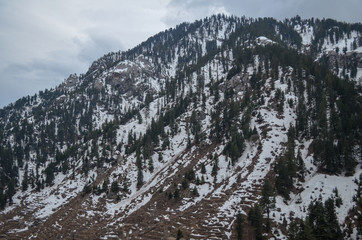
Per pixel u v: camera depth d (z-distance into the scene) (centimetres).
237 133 14000
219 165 12975
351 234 7588
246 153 13100
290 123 13225
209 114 19050
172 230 9344
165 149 16725
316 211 7819
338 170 10362
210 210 9981
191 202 10956
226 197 10531
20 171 19900
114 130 19512
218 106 18962
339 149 10831
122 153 17350
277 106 15462
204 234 8756
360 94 15150
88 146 19225
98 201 13250
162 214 10669
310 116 14050
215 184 11756
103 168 16138
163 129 18350
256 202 9712
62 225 11581
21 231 11838
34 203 14662
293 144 12325
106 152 17325
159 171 14862
